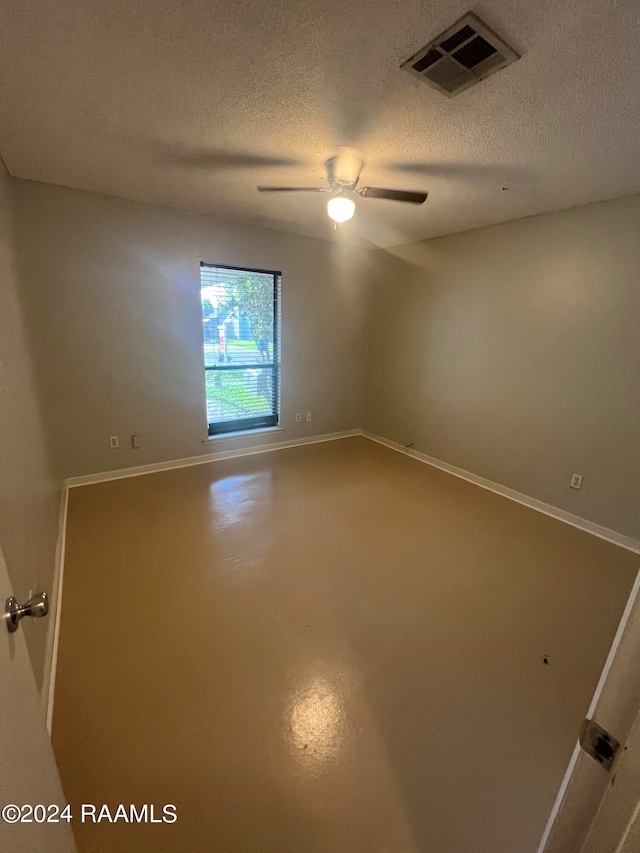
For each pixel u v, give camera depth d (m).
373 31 1.16
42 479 2.03
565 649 1.70
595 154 1.88
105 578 2.06
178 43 1.23
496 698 1.48
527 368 3.02
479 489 3.38
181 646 1.65
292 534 2.55
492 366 3.28
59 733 1.29
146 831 1.06
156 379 3.35
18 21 1.14
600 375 2.61
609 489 2.63
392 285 4.16
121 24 1.16
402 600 1.97
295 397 4.27
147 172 2.32
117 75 1.40
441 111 1.57
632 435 2.50
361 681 1.52
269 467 3.72
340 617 1.84
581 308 2.66
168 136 1.85
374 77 1.37
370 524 2.72
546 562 2.33
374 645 1.69
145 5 1.09
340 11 1.10
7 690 0.60
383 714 1.40
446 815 1.12
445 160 2.01
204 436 3.74
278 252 3.73
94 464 3.20
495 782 1.21
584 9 1.05
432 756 1.28
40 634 1.41
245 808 1.12
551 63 1.26
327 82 1.41
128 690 1.45
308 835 1.07
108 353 3.08
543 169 2.06
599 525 2.70
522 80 1.35
